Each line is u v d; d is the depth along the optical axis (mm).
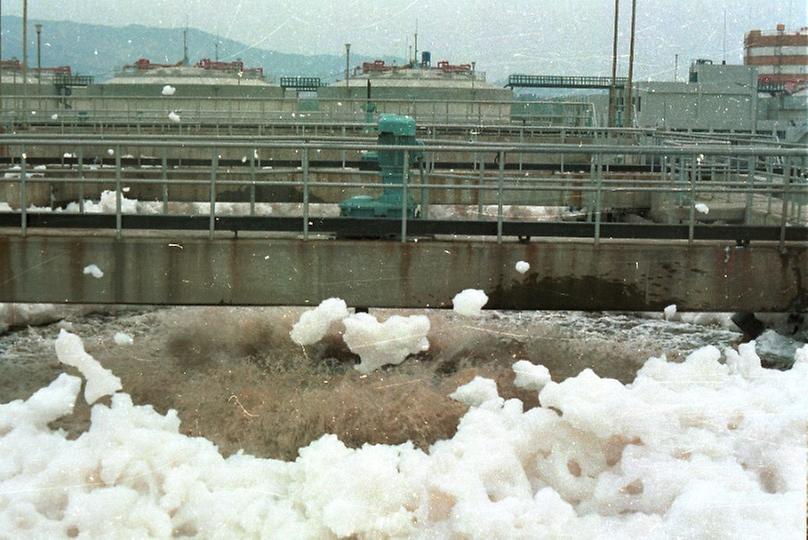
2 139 9031
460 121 28766
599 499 4805
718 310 9227
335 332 8859
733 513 4363
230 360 8047
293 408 6586
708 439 5059
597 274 9164
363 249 9000
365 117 27359
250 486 5043
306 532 4590
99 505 4660
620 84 24906
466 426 5258
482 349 8828
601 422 4945
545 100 29766
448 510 4594
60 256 8883
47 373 8289
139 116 24859
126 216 9414
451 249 9039
